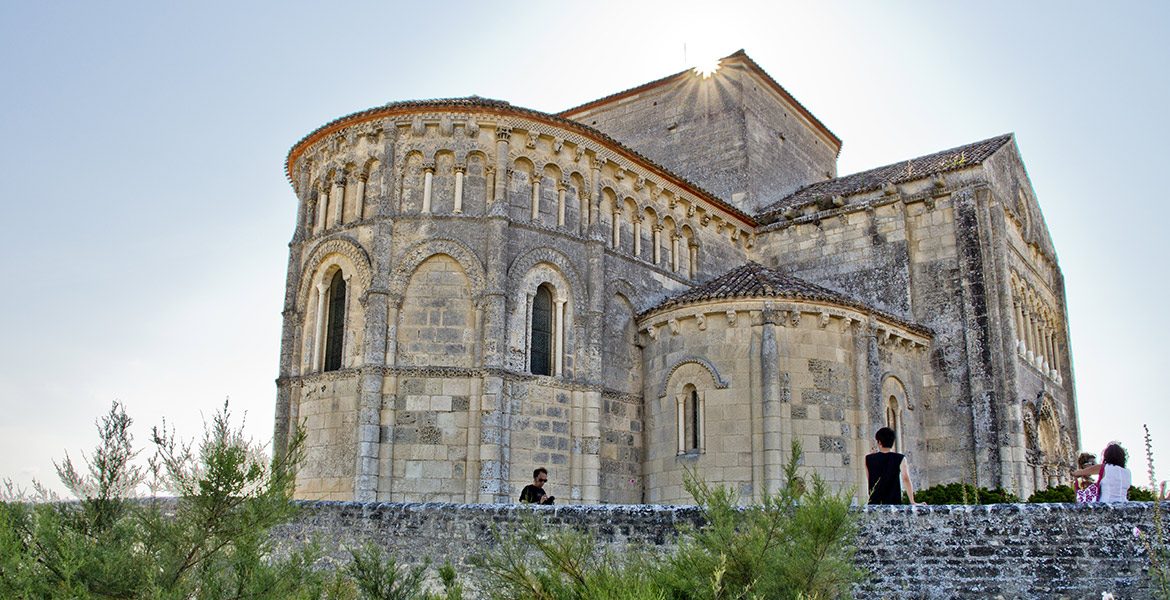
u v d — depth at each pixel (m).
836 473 29.62
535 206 31.31
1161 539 12.78
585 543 14.06
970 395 34.47
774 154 48.91
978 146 41.03
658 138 49.50
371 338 28.52
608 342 32.53
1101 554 14.18
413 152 30.77
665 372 32.19
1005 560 14.72
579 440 30.27
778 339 30.19
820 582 12.21
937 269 36.50
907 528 15.40
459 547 18.23
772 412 29.22
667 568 13.08
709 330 31.22
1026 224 40.75
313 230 32.62
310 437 29.62
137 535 12.83
